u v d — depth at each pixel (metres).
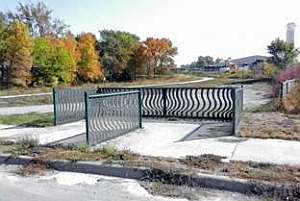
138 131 9.61
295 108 13.86
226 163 6.13
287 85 17.06
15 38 44.28
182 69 111.62
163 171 5.69
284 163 6.12
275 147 7.34
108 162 6.23
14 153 7.06
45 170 6.35
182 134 9.10
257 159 6.41
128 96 9.48
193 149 7.30
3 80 44.34
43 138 8.78
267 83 46.12
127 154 6.79
